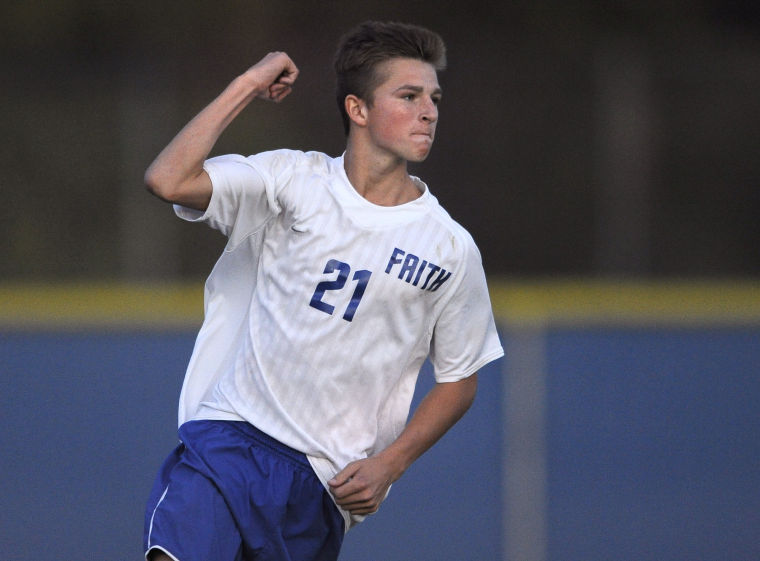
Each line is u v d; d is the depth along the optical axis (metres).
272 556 11.18
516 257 45.19
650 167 45.97
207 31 47.56
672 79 46.28
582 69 45.69
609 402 21.73
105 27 48.09
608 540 21.66
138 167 43.31
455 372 11.73
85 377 21.09
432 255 11.02
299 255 10.95
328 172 11.17
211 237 42.31
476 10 49.47
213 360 11.61
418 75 10.88
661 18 51.22
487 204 45.22
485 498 21.58
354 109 11.08
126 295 21.50
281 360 11.07
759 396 21.81
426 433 11.52
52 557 20.88
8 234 42.59
